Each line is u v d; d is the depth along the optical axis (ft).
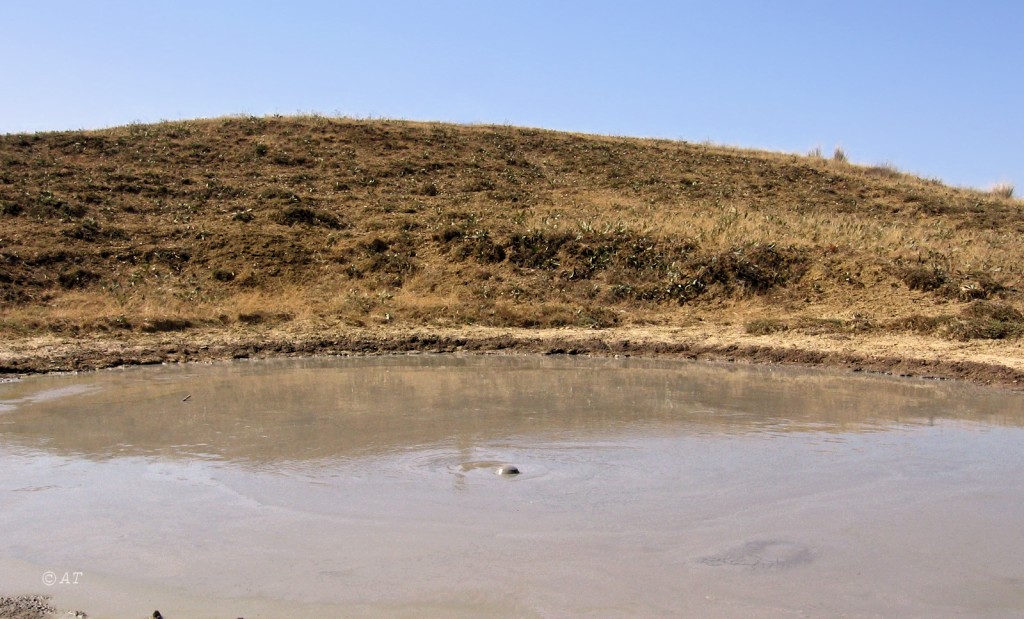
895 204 106.52
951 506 23.13
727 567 18.81
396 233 81.51
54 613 16.51
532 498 23.31
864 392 40.60
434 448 28.55
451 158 112.06
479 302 68.64
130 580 18.01
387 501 22.98
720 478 25.43
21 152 99.76
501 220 85.35
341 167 105.40
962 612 16.79
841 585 17.97
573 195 100.37
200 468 26.13
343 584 17.80
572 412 34.91
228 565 18.78
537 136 126.52
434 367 48.62
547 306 66.85
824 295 67.62
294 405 36.22
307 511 22.22
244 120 121.39
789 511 22.56
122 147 105.70
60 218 80.64
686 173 113.80
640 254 76.07
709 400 37.96
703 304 68.69
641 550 19.74
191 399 37.65
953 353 49.16
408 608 16.71
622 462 27.04
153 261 74.13
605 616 16.42
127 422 32.65
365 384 42.11
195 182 96.02
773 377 45.44
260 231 80.48
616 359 52.80
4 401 37.17
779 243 75.10
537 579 18.08
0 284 65.62
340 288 71.82
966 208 105.40
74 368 46.78
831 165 126.41
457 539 20.30
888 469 26.63
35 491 23.90
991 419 34.17
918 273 66.69
